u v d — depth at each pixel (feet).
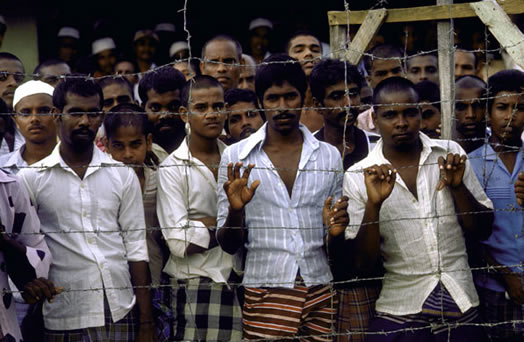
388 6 23.85
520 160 11.44
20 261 9.25
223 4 24.62
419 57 16.61
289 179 10.43
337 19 12.92
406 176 10.55
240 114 13.62
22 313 10.74
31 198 10.14
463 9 12.18
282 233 10.19
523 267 11.02
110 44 21.39
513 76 11.60
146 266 10.68
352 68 12.37
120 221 10.62
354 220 10.52
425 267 10.29
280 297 10.07
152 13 24.04
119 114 11.59
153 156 12.14
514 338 11.17
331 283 9.95
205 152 11.35
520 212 11.18
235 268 10.86
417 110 10.56
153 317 10.68
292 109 10.05
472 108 12.88
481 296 11.35
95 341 10.05
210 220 10.93
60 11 22.62
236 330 10.72
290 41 16.55
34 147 11.80
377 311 10.61
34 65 21.98
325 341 10.24
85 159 10.52
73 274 10.07
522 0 12.10
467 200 10.15
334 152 10.77
